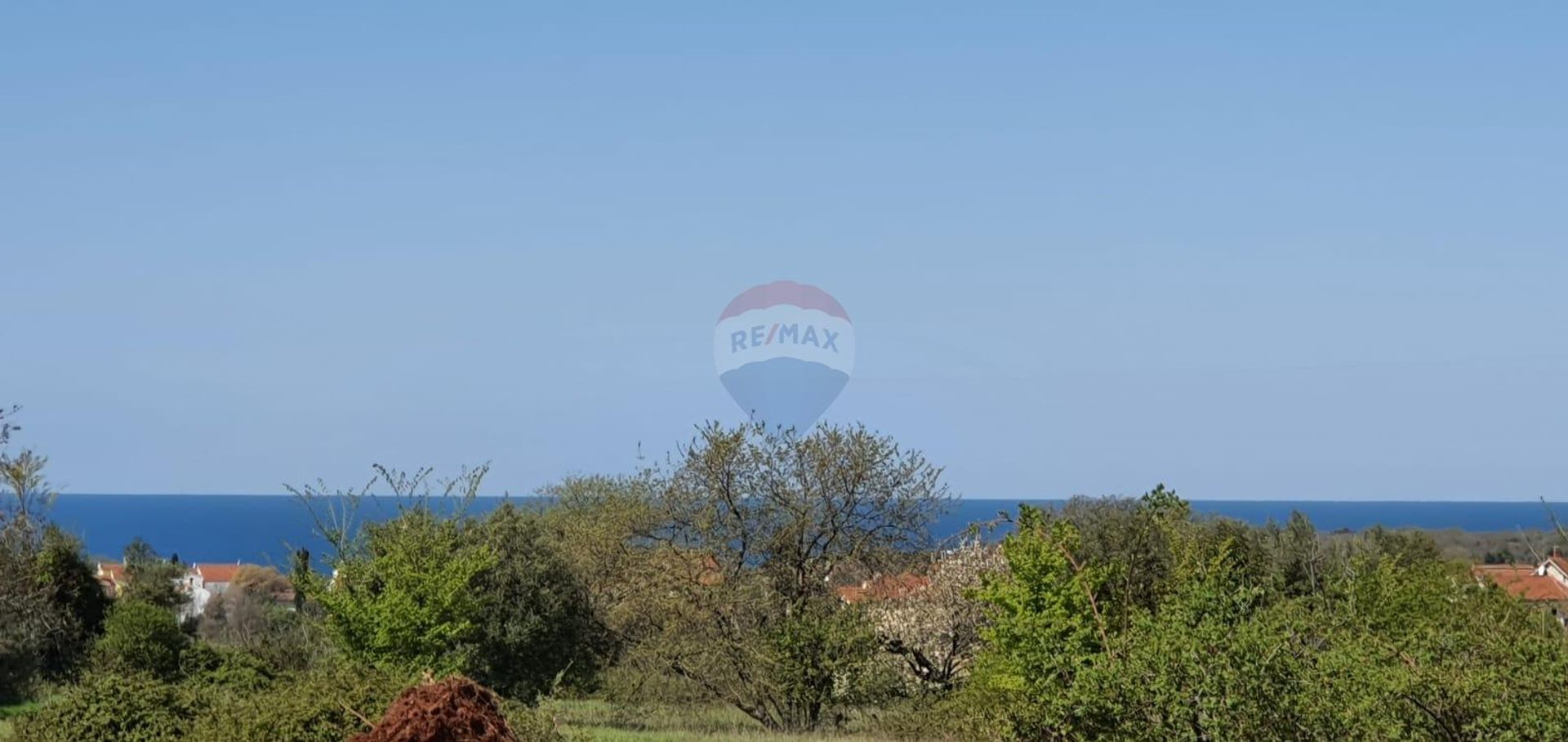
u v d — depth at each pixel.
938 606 31.84
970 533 32.16
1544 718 12.76
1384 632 16.36
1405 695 13.38
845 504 32.47
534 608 31.83
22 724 18.05
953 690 29.50
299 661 28.64
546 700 21.36
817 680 30.78
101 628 41.81
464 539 27.20
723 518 32.47
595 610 34.06
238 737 16.19
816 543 32.84
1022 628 20.72
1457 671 13.52
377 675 17.56
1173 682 14.74
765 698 31.78
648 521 33.16
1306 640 15.80
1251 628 14.89
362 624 24.11
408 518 25.25
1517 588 25.02
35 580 37.84
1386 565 25.98
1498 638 14.17
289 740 15.79
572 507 51.56
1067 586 20.66
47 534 41.25
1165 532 21.02
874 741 26.33
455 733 11.33
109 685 17.92
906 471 32.62
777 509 32.41
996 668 22.45
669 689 31.89
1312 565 28.95
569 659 32.31
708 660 31.39
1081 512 28.03
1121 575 20.91
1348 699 13.82
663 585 32.09
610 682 32.62
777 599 31.92
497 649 31.09
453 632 24.06
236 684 22.62
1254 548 28.45
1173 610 16.19
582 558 35.00
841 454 32.41
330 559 25.19
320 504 25.42
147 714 17.58
